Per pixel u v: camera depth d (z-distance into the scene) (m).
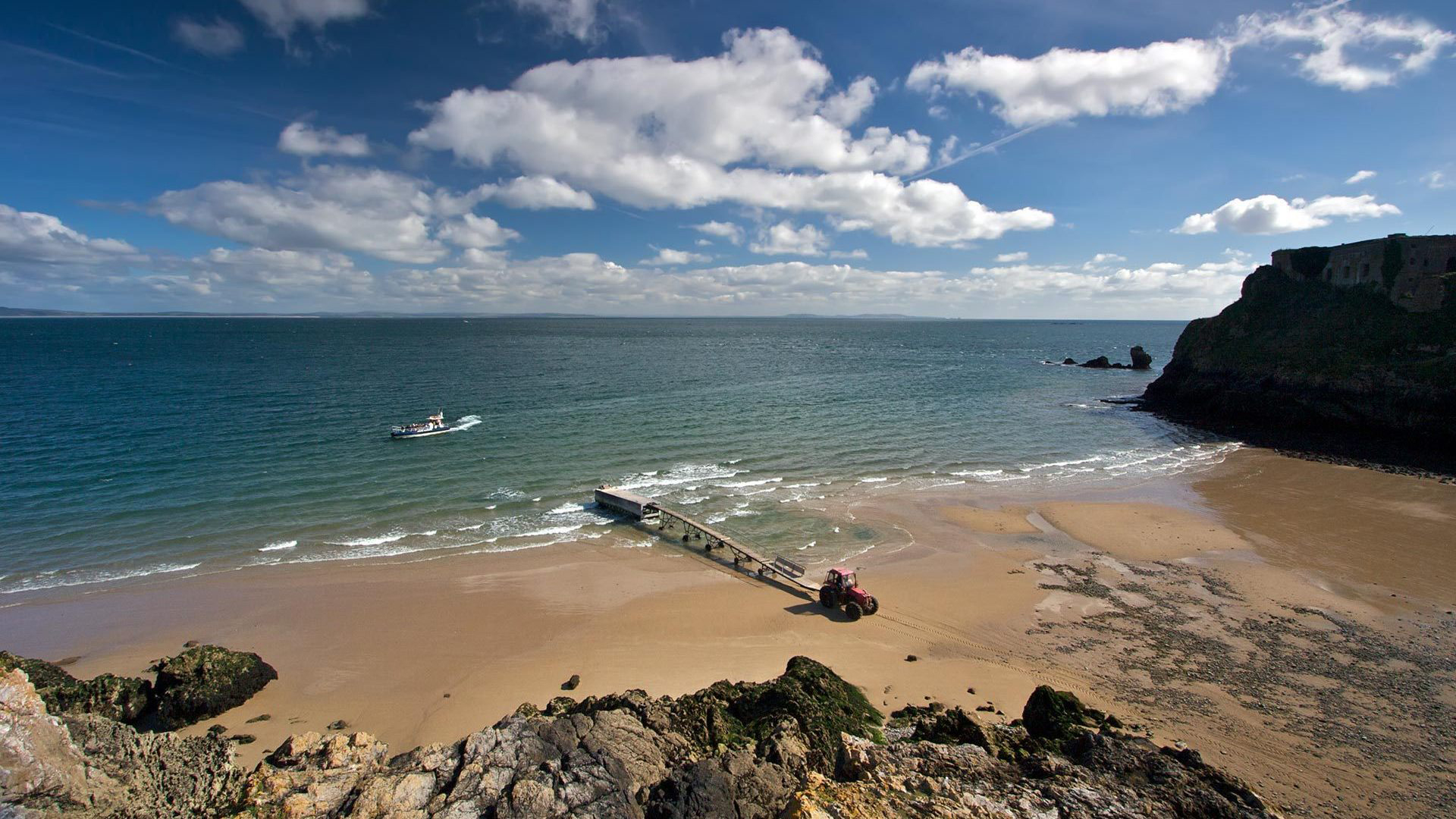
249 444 58.22
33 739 12.61
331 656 26.66
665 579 34.16
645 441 62.69
